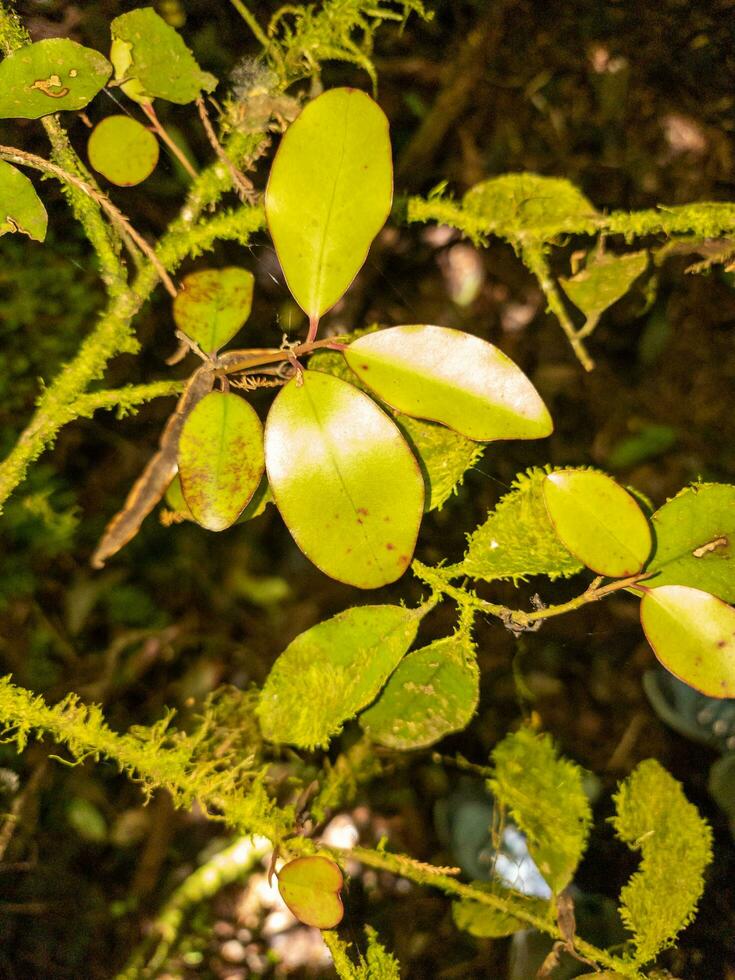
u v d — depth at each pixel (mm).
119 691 433
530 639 440
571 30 449
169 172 433
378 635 409
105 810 429
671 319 447
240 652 438
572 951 419
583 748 436
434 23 447
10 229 400
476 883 427
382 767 436
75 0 432
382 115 375
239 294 406
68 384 425
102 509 434
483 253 444
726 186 445
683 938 423
